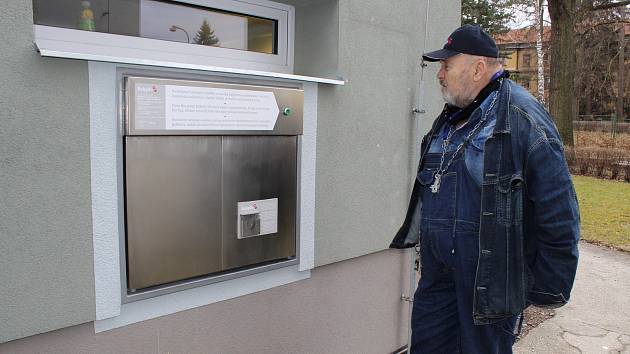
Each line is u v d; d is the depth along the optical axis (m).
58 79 1.65
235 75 2.12
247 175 2.18
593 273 5.86
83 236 1.75
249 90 2.13
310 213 2.55
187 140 1.96
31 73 1.59
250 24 2.61
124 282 1.86
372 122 2.87
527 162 1.84
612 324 4.30
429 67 3.25
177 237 1.97
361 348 3.07
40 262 1.66
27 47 1.57
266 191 2.27
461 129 2.07
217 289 2.22
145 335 2.00
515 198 1.86
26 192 1.62
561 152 1.85
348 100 2.70
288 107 2.29
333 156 2.65
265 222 2.28
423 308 2.30
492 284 1.87
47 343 1.75
